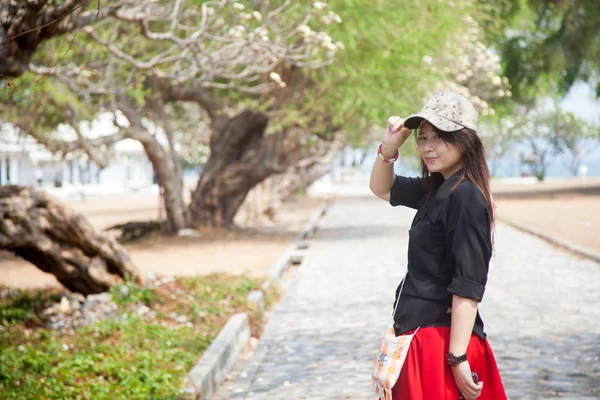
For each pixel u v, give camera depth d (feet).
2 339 26.48
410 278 11.32
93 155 58.75
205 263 56.34
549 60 111.86
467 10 58.90
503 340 27.35
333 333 30.14
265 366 25.68
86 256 32.86
